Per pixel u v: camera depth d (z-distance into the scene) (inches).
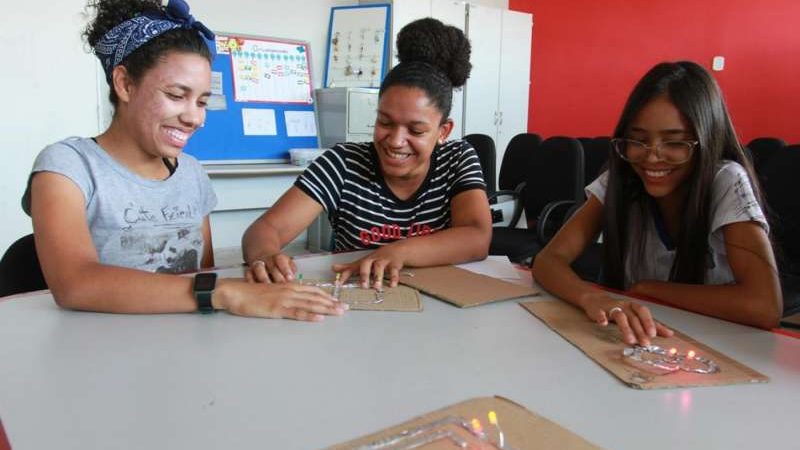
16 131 120.3
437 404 25.1
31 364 28.5
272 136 172.1
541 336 34.1
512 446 21.4
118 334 32.7
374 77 180.9
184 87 41.6
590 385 27.5
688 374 28.6
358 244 58.2
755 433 23.3
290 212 55.0
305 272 47.0
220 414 23.9
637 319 34.3
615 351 31.5
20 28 117.6
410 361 29.8
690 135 44.4
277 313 35.9
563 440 21.9
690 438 22.8
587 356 31.0
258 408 24.5
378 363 29.5
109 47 41.8
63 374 27.4
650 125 44.9
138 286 36.1
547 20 226.5
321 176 57.2
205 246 56.6
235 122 165.0
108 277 36.3
